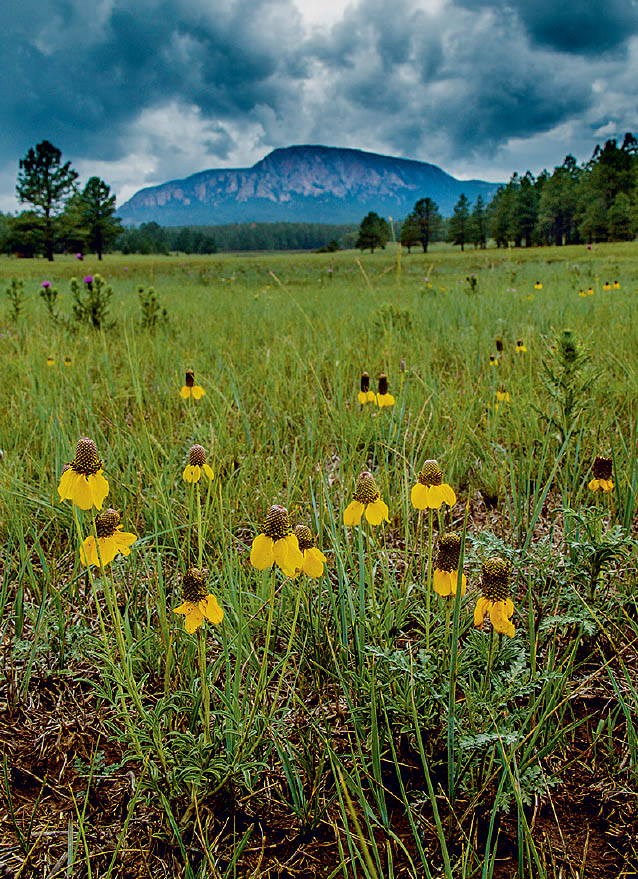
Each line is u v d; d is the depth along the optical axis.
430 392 4.41
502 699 1.79
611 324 6.82
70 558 2.79
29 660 2.10
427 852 1.59
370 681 1.86
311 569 1.58
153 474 3.28
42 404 4.17
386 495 3.15
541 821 1.67
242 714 1.83
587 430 3.80
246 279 27.30
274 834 1.66
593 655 2.18
